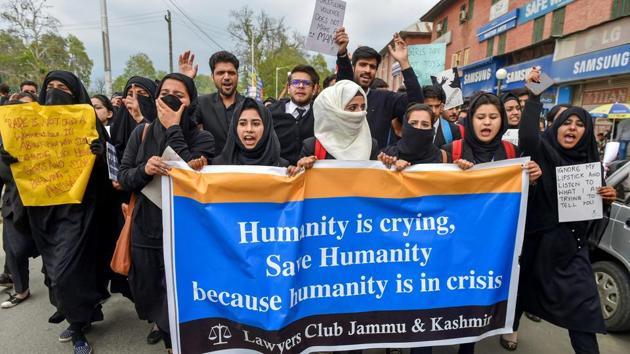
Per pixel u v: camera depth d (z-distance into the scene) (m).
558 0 15.23
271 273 2.12
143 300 2.56
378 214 2.25
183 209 2.13
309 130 3.66
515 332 3.04
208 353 2.16
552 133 2.69
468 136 2.63
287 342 2.13
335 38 3.61
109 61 13.92
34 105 2.75
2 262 4.63
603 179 2.64
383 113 3.59
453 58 26.00
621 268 3.27
